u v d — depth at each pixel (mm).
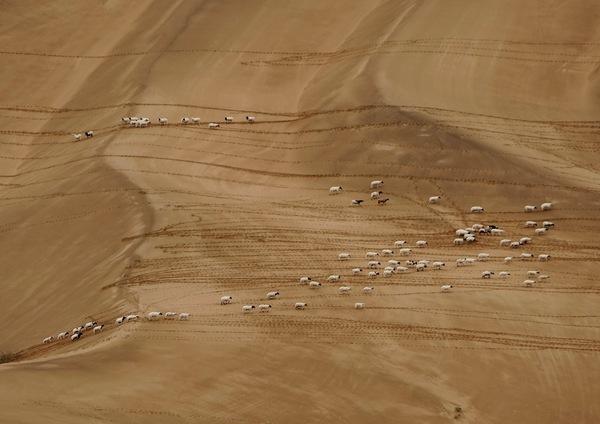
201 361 79312
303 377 78062
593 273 91500
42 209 111750
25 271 102500
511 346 81562
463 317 85000
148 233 102062
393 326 84125
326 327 84062
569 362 79938
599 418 74750
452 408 75375
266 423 73062
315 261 95375
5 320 95438
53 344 87562
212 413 73562
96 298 92812
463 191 106500
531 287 89062
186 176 115688
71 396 73312
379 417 74312
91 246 103000
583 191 104938
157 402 73938
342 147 116062
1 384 73438
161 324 84562
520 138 115750
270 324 84438
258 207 107250
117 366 78188
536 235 98500
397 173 110438
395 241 98875
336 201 107750
